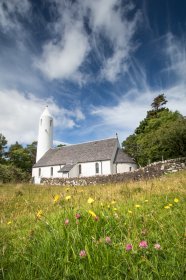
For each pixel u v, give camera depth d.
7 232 3.91
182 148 27.72
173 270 1.97
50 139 59.41
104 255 2.19
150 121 44.09
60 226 2.74
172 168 22.66
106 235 2.74
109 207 3.84
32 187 16.33
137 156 44.19
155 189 7.28
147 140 35.59
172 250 2.32
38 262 2.18
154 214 3.76
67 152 49.69
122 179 26.23
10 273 2.09
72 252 2.34
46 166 49.41
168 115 42.03
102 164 40.19
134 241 2.47
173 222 3.21
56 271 2.05
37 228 3.27
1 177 27.30
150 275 1.94
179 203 4.61
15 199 9.47
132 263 1.98
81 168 42.84
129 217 3.36
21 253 2.52
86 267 2.10
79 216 2.88
